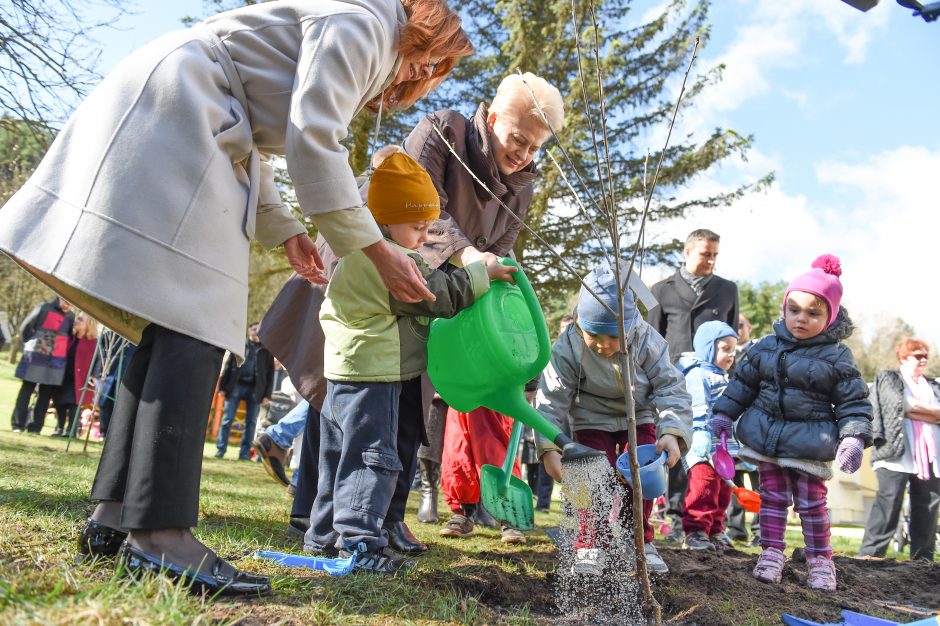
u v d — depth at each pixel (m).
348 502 2.23
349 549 2.18
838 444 3.16
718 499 4.47
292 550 2.46
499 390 2.38
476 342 2.36
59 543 1.88
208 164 1.62
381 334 2.31
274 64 1.75
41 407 8.40
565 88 12.34
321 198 1.70
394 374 2.31
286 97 1.74
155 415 1.54
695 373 4.72
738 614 2.31
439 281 2.29
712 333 4.82
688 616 2.26
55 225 1.54
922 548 5.23
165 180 1.56
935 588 3.23
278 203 2.09
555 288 12.39
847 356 3.30
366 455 2.26
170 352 1.57
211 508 3.21
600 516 2.47
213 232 1.62
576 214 11.74
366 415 2.29
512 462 2.54
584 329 2.90
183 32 1.75
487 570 2.50
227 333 1.64
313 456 2.84
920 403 5.25
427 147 3.02
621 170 12.63
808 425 3.21
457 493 3.58
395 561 2.27
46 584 1.41
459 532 3.54
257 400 9.16
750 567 3.33
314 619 1.53
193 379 1.58
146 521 1.51
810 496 3.16
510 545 3.36
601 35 11.52
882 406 5.29
